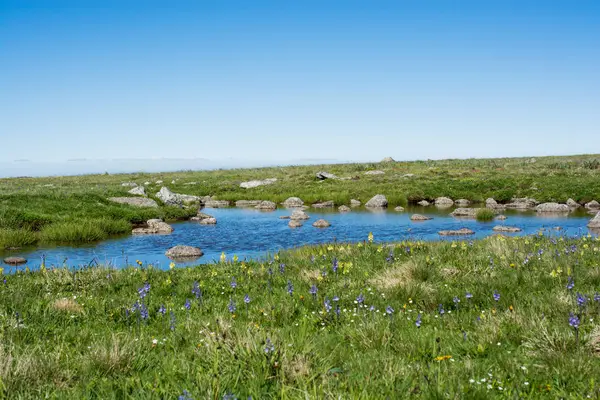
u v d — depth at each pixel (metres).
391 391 4.80
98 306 9.84
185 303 9.80
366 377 5.14
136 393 4.86
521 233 28.52
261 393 4.87
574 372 5.39
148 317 8.67
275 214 43.22
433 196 52.75
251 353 5.75
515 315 7.67
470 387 4.94
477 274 11.84
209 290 11.84
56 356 6.18
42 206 34.50
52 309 9.19
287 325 8.17
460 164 97.06
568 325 7.07
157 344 6.99
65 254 23.28
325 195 53.94
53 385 5.31
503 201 50.44
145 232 31.30
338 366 6.00
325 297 9.62
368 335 7.14
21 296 10.24
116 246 25.92
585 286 9.99
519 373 5.49
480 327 7.22
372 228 32.31
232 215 42.69
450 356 6.08
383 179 70.38
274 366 5.45
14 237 25.78
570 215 38.28
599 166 77.31
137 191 47.53
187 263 20.66
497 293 8.65
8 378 5.23
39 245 26.08
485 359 6.09
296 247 24.31
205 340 6.66
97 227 29.75
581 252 13.87
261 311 8.99
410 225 33.62
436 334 7.18
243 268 14.13
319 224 33.62
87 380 5.53
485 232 29.45
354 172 84.75
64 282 12.59
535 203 46.88
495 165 91.94
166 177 97.81
